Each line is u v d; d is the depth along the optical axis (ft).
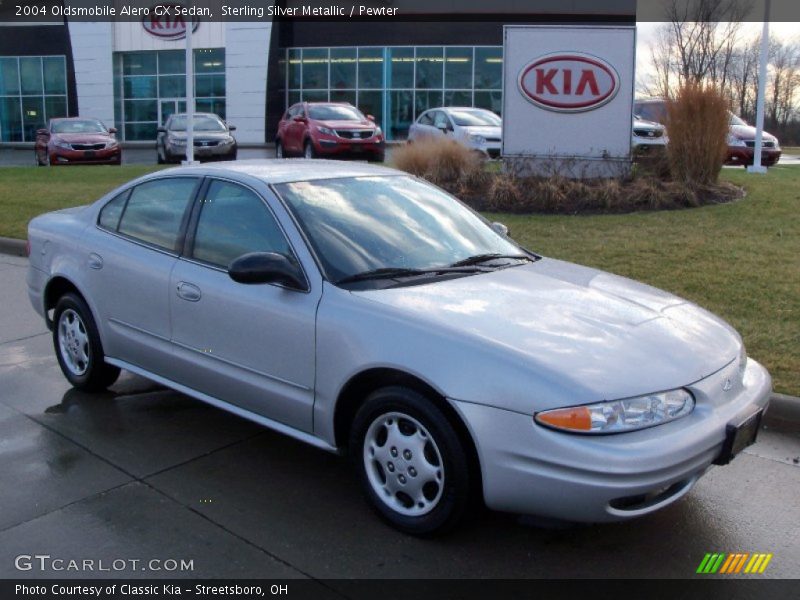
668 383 11.96
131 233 17.56
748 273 27.45
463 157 44.01
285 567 12.00
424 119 73.10
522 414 11.44
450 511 12.22
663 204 38.73
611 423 11.31
